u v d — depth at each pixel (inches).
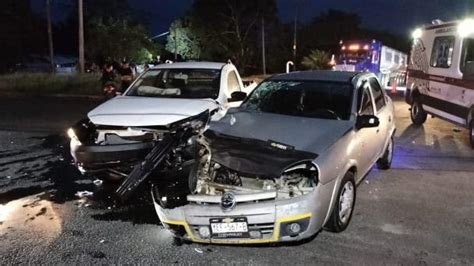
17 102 637.3
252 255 164.4
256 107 228.7
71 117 490.3
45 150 326.6
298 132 188.2
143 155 221.8
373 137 222.2
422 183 252.4
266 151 168.6
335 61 1088.8
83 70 1064.8
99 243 174.1
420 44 451.8
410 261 159.6
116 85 538.3
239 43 1809.8
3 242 174.4
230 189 163.9
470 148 345.4
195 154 177.2
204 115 244.7
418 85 447.2
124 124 231.5
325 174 162.9
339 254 164.9
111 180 248.4
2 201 220.4
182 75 305.0
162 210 165.8
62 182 250.7
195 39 1882.4
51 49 1540.4
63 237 179.3
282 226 156.2
